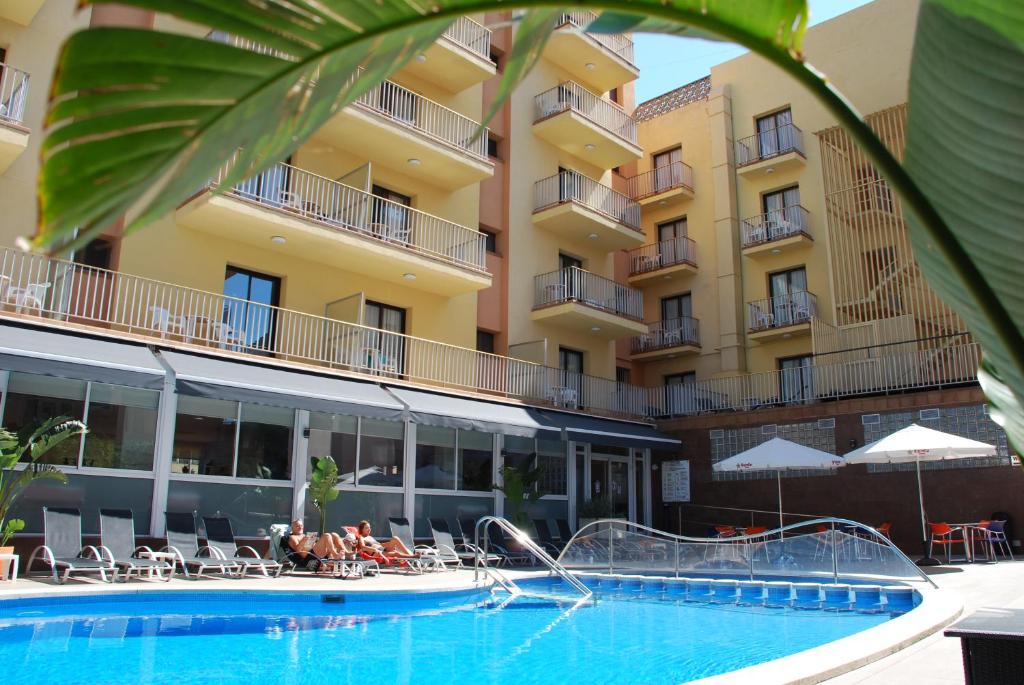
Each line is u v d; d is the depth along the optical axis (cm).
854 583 1220
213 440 1441
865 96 2386
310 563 1316
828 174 2314
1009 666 371
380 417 1521
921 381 1908
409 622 990
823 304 2420
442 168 1988
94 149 105
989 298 117
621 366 2692
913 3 2339
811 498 1969
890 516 1825
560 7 116
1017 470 1669
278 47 111
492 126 2295
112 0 101
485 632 917
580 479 2162
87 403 1295
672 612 1109
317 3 108
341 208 1780
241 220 1554
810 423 2002
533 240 2334
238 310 1653
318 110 121
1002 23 116
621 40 2605
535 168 2391
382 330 1734
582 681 663
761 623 1001
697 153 2791
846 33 2459
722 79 2822
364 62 118
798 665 535
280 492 1520
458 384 1867
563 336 2366
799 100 2594
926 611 814
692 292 2695
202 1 105
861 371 2017
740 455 1712
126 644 783
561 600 1206
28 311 1280
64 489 1244
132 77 105
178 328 1487
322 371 1590
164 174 112
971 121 125
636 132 2788
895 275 2061
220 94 110
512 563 1745
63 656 718
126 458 1323
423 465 1791
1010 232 128
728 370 2534
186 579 1147
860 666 568
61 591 930
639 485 2336
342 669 696
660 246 2773
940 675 541
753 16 115
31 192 1370
